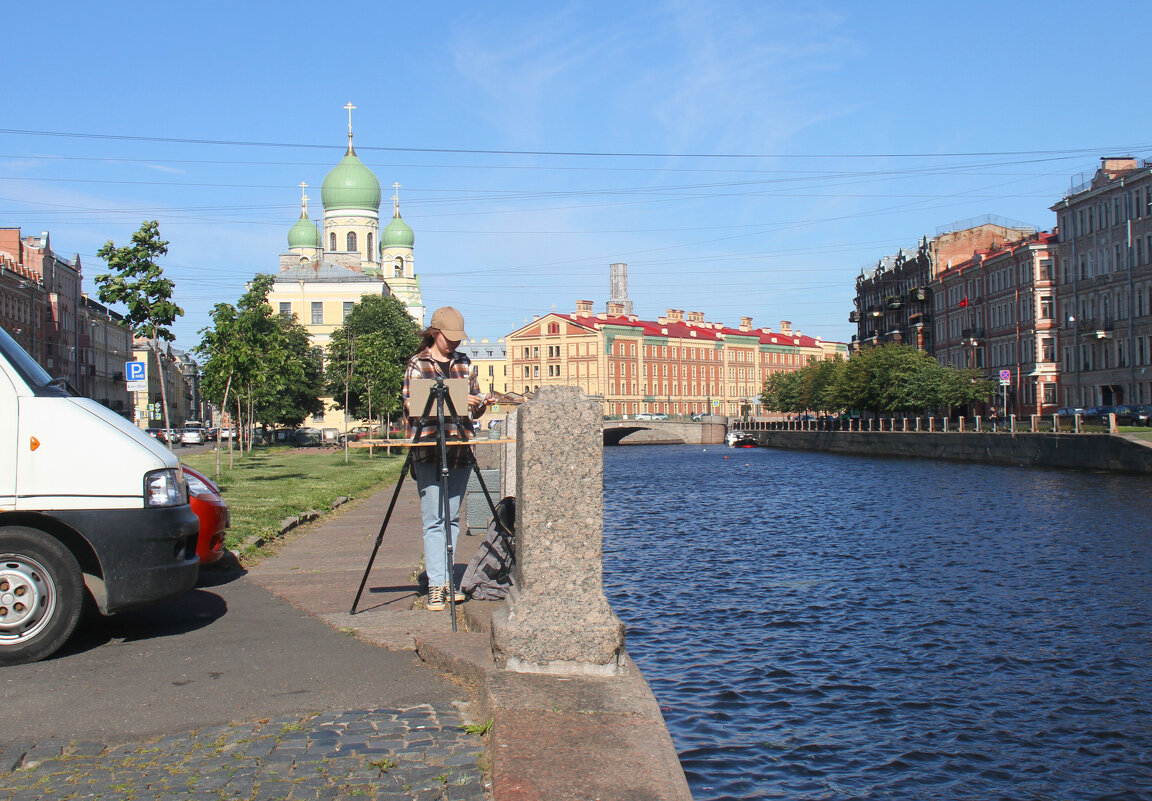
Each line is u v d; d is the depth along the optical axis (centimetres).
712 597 1722
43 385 788
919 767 942
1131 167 7544
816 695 1150
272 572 1180
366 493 2741
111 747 547
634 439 13862
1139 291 7088
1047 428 6438
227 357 3709
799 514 3316
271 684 662
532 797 450
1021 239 9212
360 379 7250
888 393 8312
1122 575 1939
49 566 732
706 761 949
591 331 14325
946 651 1348
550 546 636
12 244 8038
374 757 524
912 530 2758
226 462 4512
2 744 551
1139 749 991
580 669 624
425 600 934
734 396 16875
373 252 11712
